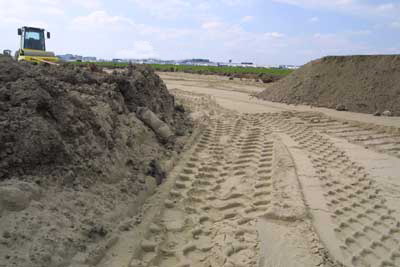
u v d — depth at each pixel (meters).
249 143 9.62
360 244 4.83
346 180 7.22
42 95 4.93
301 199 5.95
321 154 8.95
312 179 7.04
